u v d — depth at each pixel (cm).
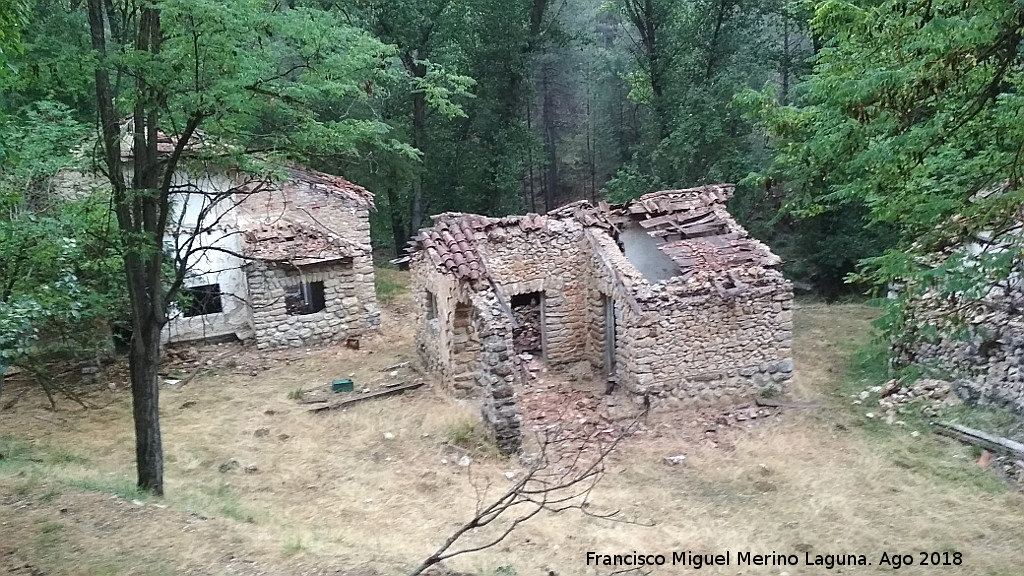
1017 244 736
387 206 2895
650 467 1236
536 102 3881
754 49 2805
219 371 1653
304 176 1886
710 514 1074
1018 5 628
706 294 1415
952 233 812
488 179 2934
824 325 2002
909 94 755
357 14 2353
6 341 888
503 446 1256
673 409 1430
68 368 1539
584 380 1592
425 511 1030
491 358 1254
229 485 1082
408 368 1627
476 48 2805
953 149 908
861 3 942
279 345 1770
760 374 1482
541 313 1612
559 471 1212
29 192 1080
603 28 4597
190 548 764
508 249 1538
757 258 1493
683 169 2589
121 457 1191
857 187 962
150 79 741
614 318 1560
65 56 755
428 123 2862
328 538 859
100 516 819
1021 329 1277
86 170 938
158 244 859
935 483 1154
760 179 1074
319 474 1147
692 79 2789
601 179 3762
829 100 884
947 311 1008
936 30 667
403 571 757
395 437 1284
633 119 3697
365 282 1858
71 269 1110
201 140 866
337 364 1695
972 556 944
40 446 1220
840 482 1166
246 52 763
